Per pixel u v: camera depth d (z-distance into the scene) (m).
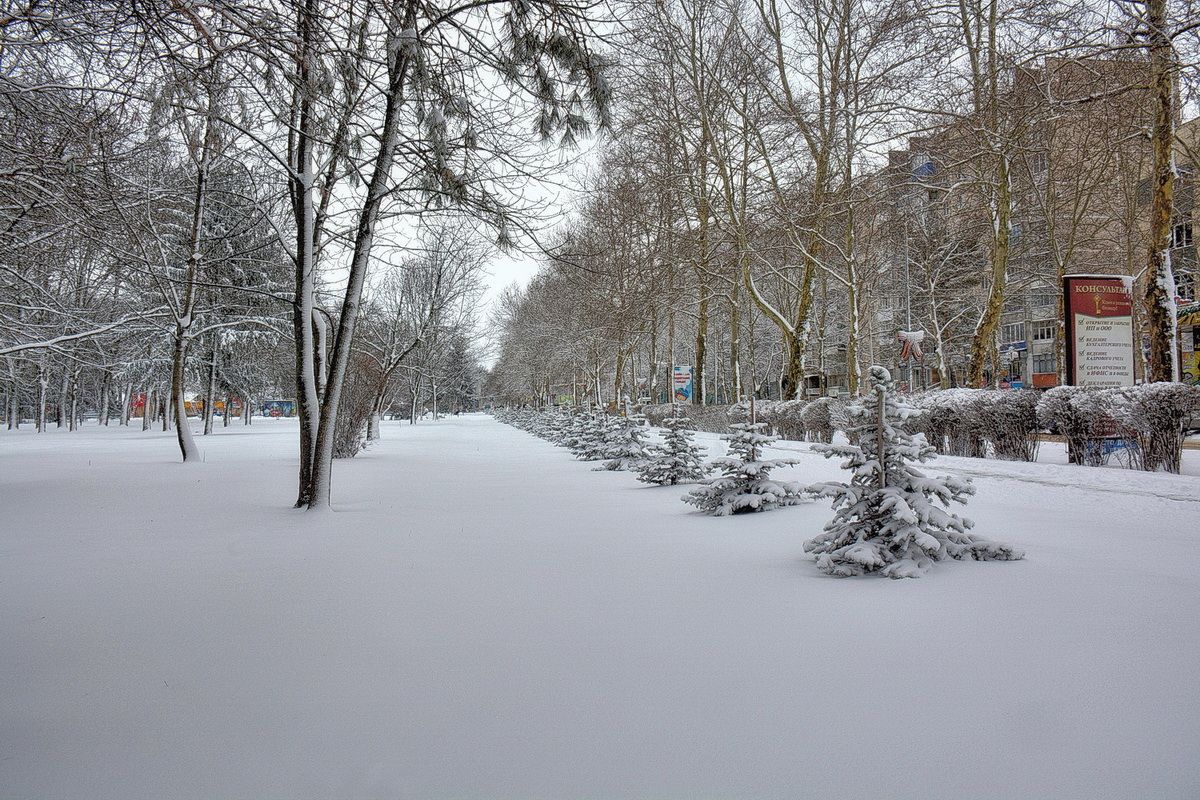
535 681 3.33
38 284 16.70
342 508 10.16
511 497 11.38
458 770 2.48
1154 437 11.21
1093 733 2.65
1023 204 29.77
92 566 6.29
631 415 17.75
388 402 44.31
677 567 5.77
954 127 18.73
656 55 23.78
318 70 6.01
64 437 36.97
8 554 6.91
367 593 5.17
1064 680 3.15
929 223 37.66
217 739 2.80
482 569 5.89
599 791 2.32
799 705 2.97
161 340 34.84
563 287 37.75
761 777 2.39
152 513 9.80
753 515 8.66
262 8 5.25
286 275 21.78
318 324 11.92
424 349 39.38
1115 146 20.16
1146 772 2.37
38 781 2.48
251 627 4.36
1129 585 4.70
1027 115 15.00
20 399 57.19
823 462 15.13
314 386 10.41
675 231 29.62
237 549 7.05
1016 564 5.36
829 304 44.88
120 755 2.68
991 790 2.28
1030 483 10.37
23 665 3.72
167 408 42.56
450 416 111.19
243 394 41.16
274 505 10.64
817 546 5.60
